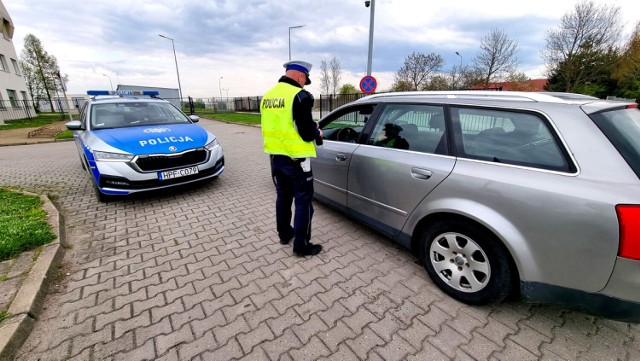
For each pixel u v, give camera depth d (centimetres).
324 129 383
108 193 403
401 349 189
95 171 402
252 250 309
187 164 443
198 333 201
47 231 312
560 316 216
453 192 222
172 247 314
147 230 353
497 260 204
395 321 212
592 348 190
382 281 256
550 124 192
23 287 227
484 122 223
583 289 175
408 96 283
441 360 182
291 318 215
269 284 253
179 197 466
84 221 376
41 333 198
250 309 223
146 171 411
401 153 266
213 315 217
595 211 163
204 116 2656
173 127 491
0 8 2167
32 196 444
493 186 201
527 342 194
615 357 183
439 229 235
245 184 537
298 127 256
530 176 189
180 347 190
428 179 238
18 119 2245
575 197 169
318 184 381
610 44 2986
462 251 224
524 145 200
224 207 426
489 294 212
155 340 195
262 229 357
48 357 181
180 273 268
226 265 281
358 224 368
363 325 209
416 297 237
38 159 789
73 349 187
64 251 301
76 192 491
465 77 3744
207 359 182
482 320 213
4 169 662
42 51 3803
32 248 286
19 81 2481
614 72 3012
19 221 335
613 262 162
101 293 239
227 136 1263
